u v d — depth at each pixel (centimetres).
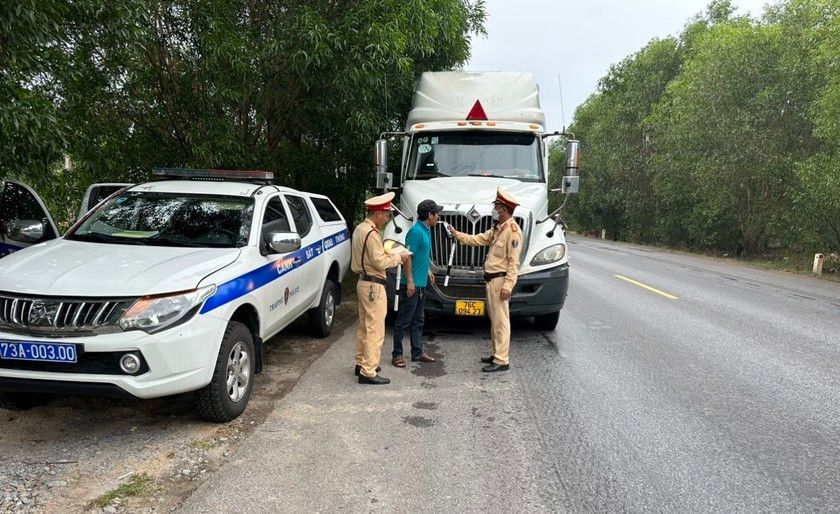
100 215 532
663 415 486
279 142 1217
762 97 2238
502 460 398
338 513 328
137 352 379
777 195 2356
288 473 372
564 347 709
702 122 2512
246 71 831
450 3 1223
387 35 877
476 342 728
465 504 340
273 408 484
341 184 1383
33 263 432
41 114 553
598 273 1584
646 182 3806
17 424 439
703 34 3219
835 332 834
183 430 434
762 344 745
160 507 329
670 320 895
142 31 698
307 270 633
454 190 756
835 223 1895
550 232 731
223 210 534
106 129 869
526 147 862
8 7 467
